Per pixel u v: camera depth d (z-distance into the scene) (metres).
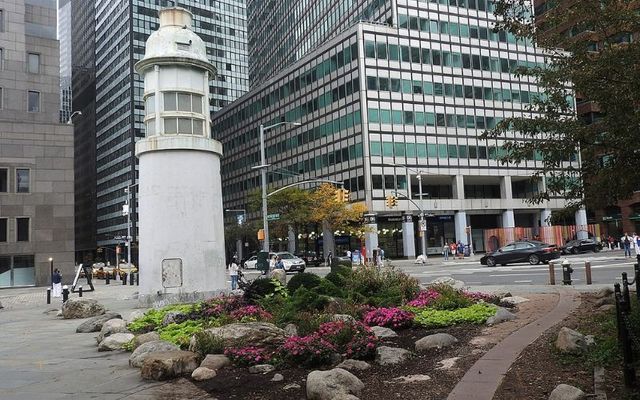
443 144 66.50
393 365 7.96
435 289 14.83
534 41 9.48
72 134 47.50
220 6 140.25
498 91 70.88
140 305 19.92
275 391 7.01
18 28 49.25
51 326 16.16
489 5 71.81
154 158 20.34
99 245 137.62
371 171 62.09
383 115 63.75
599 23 8.29
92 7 146.88
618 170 8.08
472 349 8.70
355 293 13.98
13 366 9.76
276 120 81.00
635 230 67.44
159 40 21.17
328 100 69.06
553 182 9.10
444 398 6.18
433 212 65.31
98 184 139.62
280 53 98.69
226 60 139.88
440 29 68.31
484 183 72.56
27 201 45.12
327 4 80.50
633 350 6.25
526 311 12.71
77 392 7.51
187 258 19.86
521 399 5.91
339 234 61.94
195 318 12.79
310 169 72.44
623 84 7.77
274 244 76.62
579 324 10.05
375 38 64.38
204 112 21.67
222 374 8.02
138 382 7.91
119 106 126.06
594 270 26.66
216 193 21.17
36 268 44.94
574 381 6.46
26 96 49.12
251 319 11.68
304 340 8.57
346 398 5.91
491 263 36.97
